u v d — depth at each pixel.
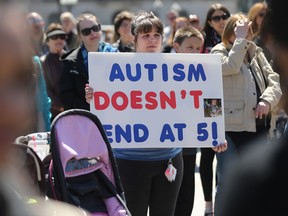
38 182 5.27
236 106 8.52
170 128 7.14
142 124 7.11
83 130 5.83
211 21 11.47
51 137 5.72
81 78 9.12
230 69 8.37
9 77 2.08
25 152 5.11
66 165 5.77
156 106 7.14
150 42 7.23
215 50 8.87
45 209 2.39
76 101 9.10
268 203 2.62
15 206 2.23
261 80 8.57
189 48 9.03
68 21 17.08
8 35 2.06
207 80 7.25
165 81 7.18
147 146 7.07
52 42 12.93
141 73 7.14
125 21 12.01
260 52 8.66
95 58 7.10
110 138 7.06
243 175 2.69
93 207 5.75
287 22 2.88
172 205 7.27
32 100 2.18
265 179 2.63
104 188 5.92
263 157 2.70
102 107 7.08
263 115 8.46
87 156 5.80
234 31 8.69
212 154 9.97
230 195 2.71
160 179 7.12
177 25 13.45
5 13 2.06
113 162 5.97
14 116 2.11
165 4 47.03
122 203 5.83
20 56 2.09
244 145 8.49
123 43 10.69
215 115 7.23
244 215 2.65
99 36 9.38
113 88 7.10
